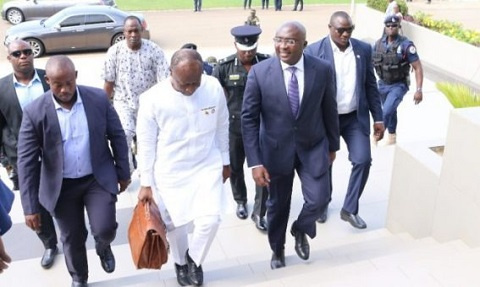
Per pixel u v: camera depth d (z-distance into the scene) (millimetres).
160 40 15648
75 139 3461
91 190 3578
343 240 4645
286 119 3664
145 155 3484
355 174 4719
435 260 3307
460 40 11008
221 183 3596
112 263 4074
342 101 4562
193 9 21531
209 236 3502
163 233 3402
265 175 3748
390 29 6570
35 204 3514
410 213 4586
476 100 4648
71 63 3303
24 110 3412
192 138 3457
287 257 4324
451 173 4016
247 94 3701
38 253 4594
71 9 14078
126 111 5410
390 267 3324
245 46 4512
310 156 3779
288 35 3484
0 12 19094
